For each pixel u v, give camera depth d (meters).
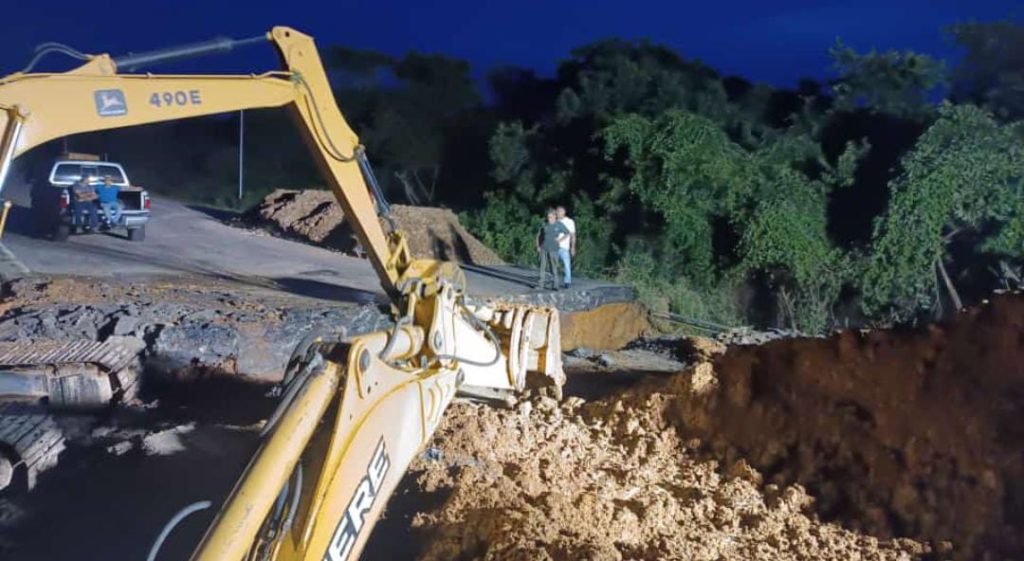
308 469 4.75
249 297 16.50
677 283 30.09
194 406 11.84
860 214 30.52
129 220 22.81
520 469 8.96
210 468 9.47
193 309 14.23
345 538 4.86
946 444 8.61
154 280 17.91
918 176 26.91
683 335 24.52
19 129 5.67
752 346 10.73
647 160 30.92
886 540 8.38
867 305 28.09
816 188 30.88
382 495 5.34
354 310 15.12
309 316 14.60
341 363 5.12
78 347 11.91
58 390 11.10
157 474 9.35
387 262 8.31
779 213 29.30
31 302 14.20
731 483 9.37
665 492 9.13
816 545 8.05
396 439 5.54
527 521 7.36
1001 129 27.30
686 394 10.59
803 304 29.00
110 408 11.34
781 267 29.61
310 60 7.87
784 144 32.03
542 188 33.97
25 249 20.16
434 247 26.25
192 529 8.45
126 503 8.89
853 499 8.91
